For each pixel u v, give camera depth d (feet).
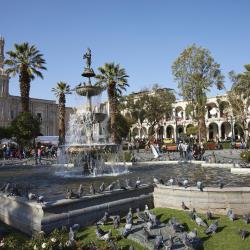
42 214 27.71
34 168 78.79
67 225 28.71
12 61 127.54
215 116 239.30
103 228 29.04
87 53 67.51
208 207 34.24
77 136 67.82
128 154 89.40
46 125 274.36
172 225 28.09
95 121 66.64
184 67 136.87
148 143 151.74
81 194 31.60
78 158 63.67
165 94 186.39
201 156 95.86
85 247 24.27
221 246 25.88
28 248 23.62
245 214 31.68
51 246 23.27
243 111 155.12
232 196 33.88
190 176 54.29
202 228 29.30
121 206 33.78
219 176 53.52
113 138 131.44
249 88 145.07
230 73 149.48
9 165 87.97
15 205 31.01
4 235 28.12
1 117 244.22
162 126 260.01
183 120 246.27
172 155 116.37
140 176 55.72
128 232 26.96
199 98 138.82
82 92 66.28
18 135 127.75
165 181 44.39
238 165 65.10
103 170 63.77
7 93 248.93
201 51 135.03
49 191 40.75
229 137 227.81
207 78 135.13
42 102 273.54
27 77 127.54
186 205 35.17
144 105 184.55
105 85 135.64
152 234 26.78
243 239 26.66
